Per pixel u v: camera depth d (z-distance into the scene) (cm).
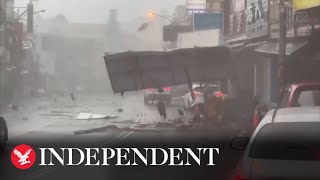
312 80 2320
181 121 2559
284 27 1930
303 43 2133
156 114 3344
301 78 2323
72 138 1781
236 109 2512
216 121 2344
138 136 1862
